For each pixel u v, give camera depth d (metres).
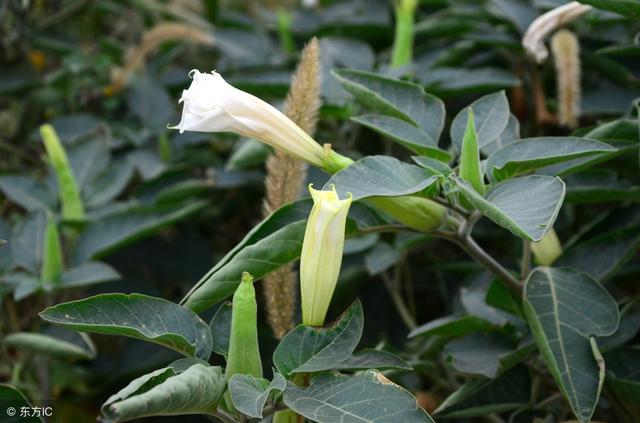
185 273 1.85
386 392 1.11
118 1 2.37
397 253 1.59
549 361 1.26
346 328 1.18
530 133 1.81
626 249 1.40
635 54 1.57
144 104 2.01
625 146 1.34
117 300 1.18
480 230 1.68
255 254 1.25
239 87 1.75
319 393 1.13
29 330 1.72
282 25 2.07
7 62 2.12
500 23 1.87
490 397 1.38
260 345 1.68
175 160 1.86
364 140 1.81
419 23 1.96
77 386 1.74
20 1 2.04
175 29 1.97
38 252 1.63
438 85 1.68
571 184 1.48
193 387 1.08
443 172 1.24
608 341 1.38
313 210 1.16
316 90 1.31
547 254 1.42
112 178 1.79
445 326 1.40
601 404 1.42
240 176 1.77
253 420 1.14
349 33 2.00
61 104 2.15
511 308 1.39
